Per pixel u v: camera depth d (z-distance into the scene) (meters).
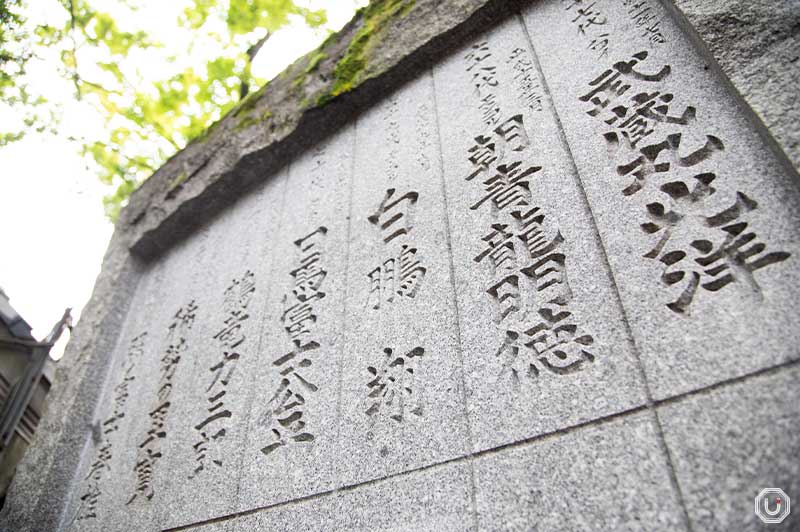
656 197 2.52
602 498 1.94
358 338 3.33
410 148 4.09
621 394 2.12
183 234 6.13
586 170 2.88
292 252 4.42
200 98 7.86
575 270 2.58
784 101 2.24
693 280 2.20
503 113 3.60
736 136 2.43
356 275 3.71
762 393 1.82
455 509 2.28
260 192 5.41
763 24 2.52
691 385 1.97
